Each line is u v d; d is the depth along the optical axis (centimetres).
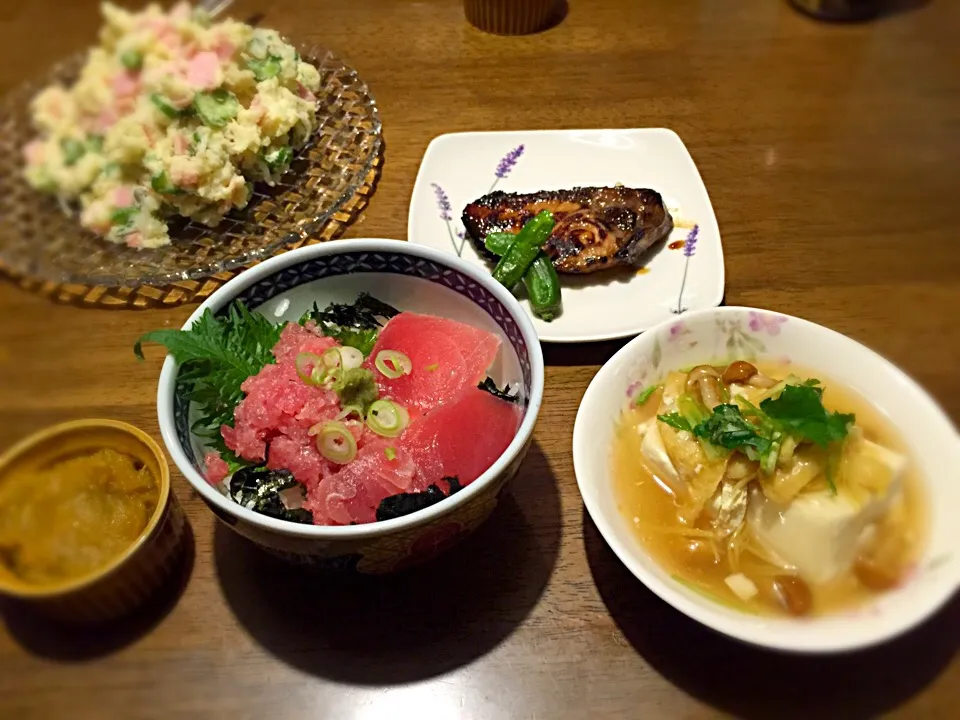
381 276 38
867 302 46
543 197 50
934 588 30
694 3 70
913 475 34
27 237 47
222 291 35
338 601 34
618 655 33
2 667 33
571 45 65
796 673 32
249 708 32
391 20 67
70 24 56
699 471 34
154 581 33
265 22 66
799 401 32
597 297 47
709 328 38
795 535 32
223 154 48
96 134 48
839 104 60
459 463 32
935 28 67
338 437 32
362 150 55
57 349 44
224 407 34
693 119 59
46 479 33
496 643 33
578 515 37
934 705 31
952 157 55
